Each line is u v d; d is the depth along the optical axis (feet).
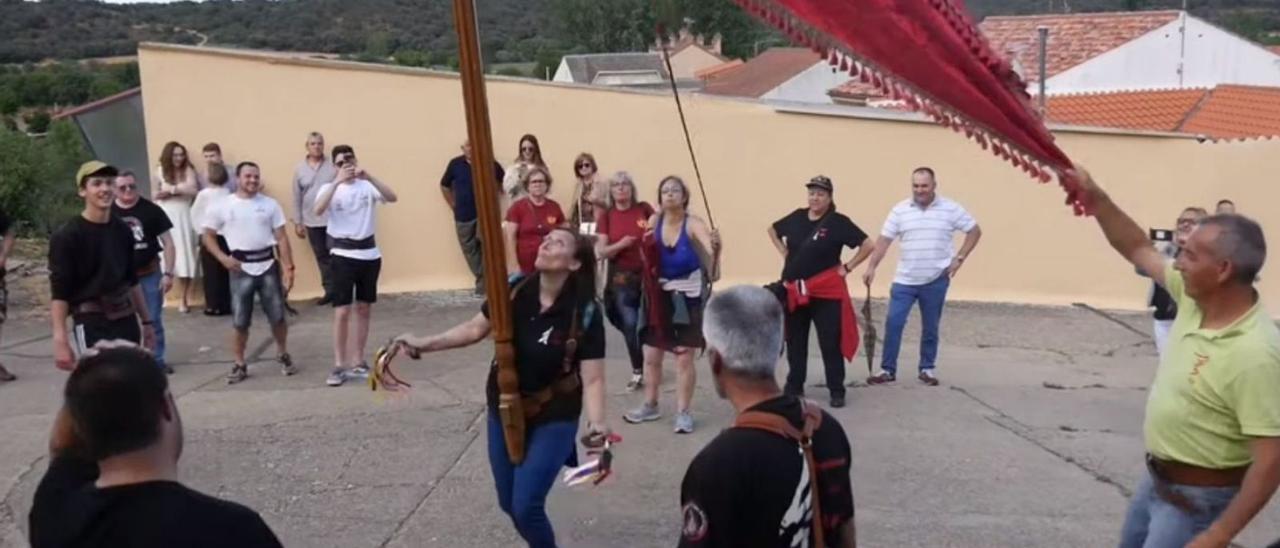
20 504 23.22
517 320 17.17
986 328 42.01
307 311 42.09
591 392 17.65
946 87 12.59
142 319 23.85
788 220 30.35
